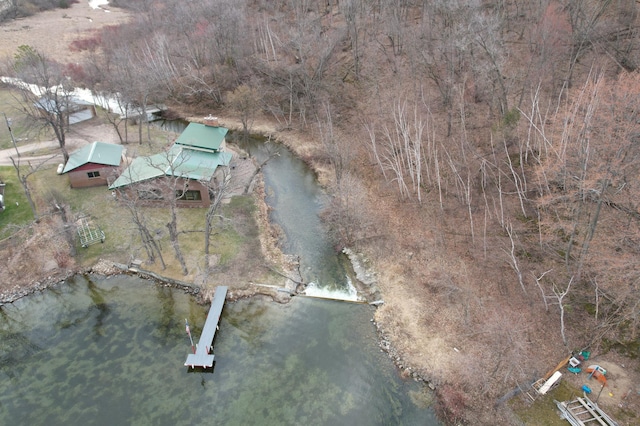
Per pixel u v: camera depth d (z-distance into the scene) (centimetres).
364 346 3469
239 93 6384
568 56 5453
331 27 7900
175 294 3906
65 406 3059
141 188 4484
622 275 3109
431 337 3441
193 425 2941
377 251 4359
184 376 3253
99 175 5116
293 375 3256
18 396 3134
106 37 9075
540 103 4981
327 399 3091
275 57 7606
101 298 3891
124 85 6869
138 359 3375
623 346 3170
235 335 3562
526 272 3819
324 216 4959
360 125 6378
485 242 4009
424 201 4859
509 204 4525
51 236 4416
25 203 4834
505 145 4481
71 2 13388
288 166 6031
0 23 10975
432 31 6525
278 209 5119
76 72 7994
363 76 7050
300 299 3891
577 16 5159
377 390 3148
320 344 3491
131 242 4372
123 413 3009
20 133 6353
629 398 2836
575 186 4081
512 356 3155
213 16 7869
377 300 3853
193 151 5119
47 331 3622
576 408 2803
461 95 5272
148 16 9519
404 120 5294
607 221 3619
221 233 4528
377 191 5203
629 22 5591
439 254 4188
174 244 3834
